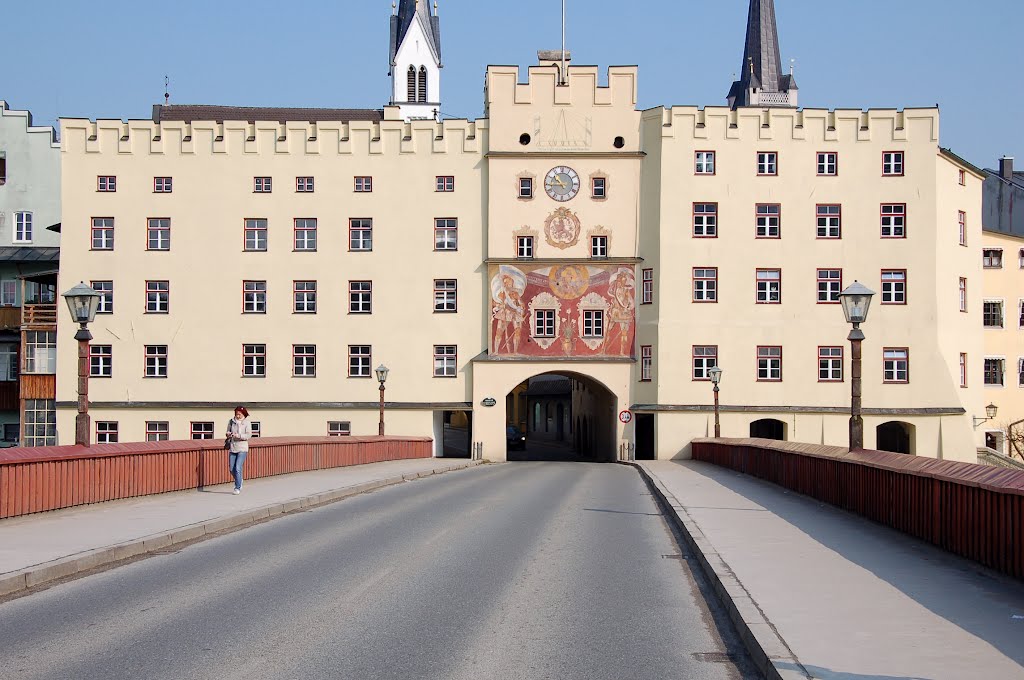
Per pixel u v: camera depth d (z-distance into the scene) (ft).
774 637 30.35
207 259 188.24
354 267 188.14
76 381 186.70
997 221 239.71
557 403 312.09
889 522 57.82
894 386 181.78
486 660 30.01
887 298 183.21
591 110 187.21
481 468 151.64
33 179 216.13
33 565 43.65
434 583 42.70
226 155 189.26
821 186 183.93
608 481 114.83
